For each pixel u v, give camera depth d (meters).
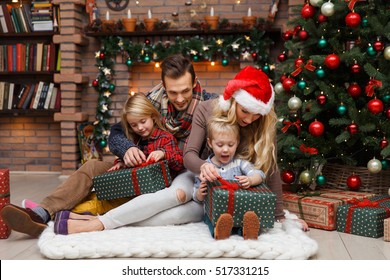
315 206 2.55
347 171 3.00
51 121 4.96
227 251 1.96
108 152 4.69
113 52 4.57
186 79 2.38
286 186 2.98
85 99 4.86
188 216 2.39
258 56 4.34
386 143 2.67
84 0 4.70
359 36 2.89
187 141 2.40
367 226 2.38
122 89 4.66
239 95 2.10
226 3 4.54
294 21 3.17
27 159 5.01
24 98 4.75
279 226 2.30
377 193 2.97
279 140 2.98
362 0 2.75
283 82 2.97
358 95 2.81
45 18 4.70
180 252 1.97
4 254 2.07
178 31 4.43
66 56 4.64
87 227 2.24
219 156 2.20
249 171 2.21
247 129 2.29
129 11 4.50
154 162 2.41
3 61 4.78
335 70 2.97
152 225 2.37
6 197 2.33
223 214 2.03
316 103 2.87
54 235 2.16
